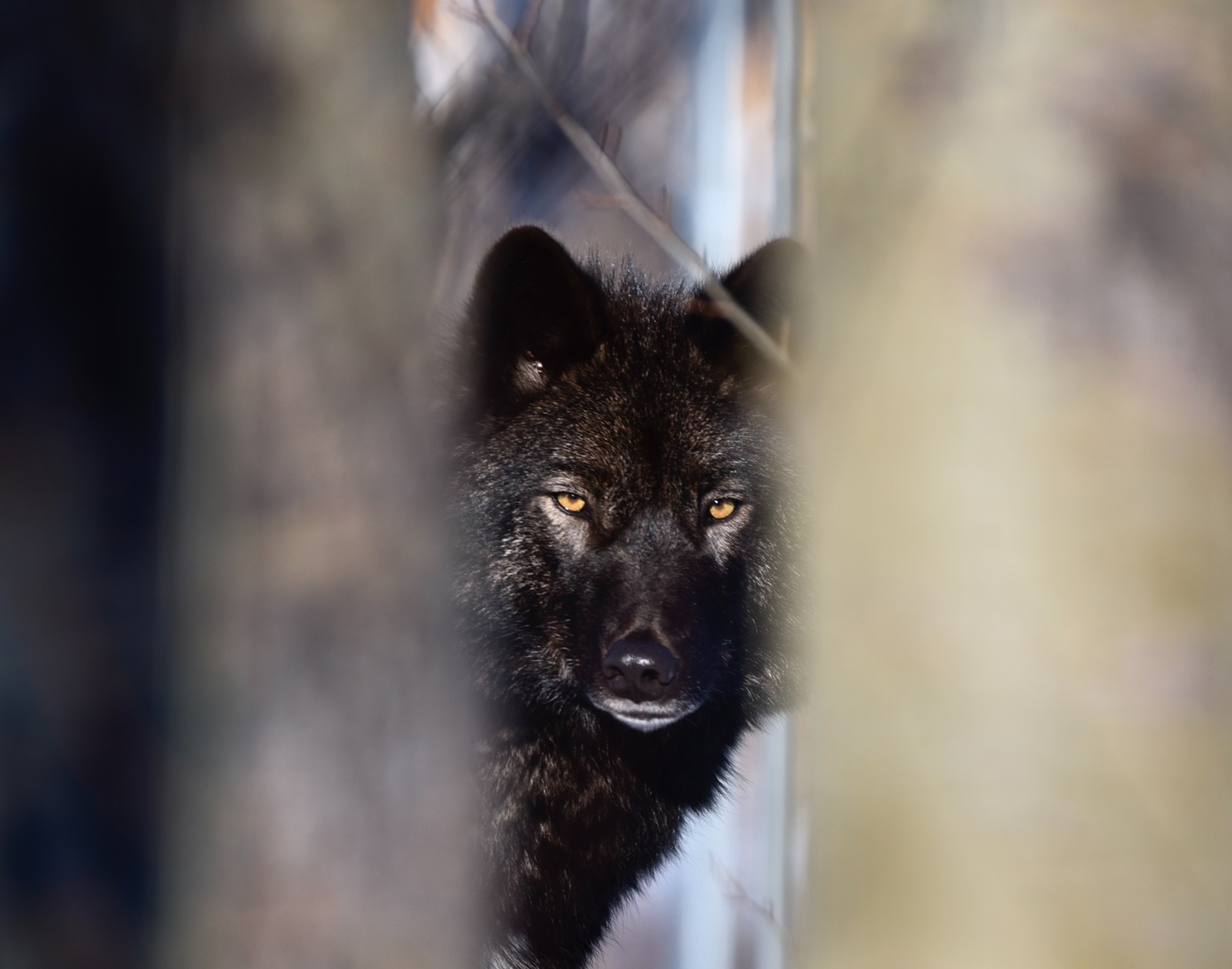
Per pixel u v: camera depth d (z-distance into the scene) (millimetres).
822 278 4090
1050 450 3492
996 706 3520
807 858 4559
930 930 3580
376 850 4047
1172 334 3514
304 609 3951
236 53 3873
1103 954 3447
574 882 8945
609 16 15156
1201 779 3436
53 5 3713
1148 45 3621
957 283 3592
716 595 8609
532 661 8680
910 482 3619
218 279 3852
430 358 4715
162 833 3756
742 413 8969
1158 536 3455
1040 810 3490
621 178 6773
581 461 8547
